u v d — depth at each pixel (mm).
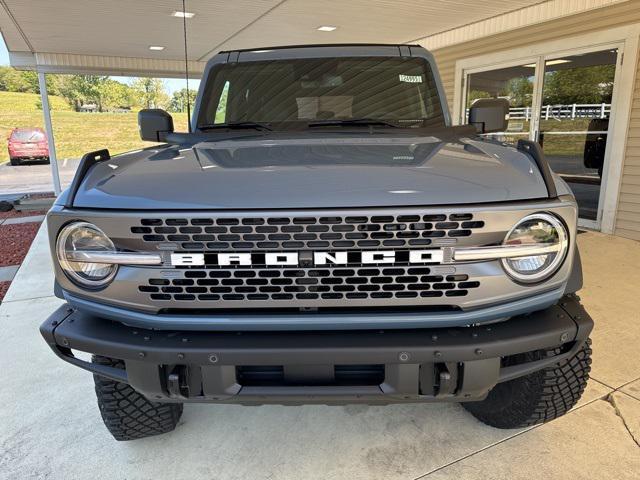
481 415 2492
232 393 1676
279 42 9992
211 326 1637
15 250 6594
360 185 1596
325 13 7691
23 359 3309
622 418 2492
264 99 2941
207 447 2375
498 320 1703
